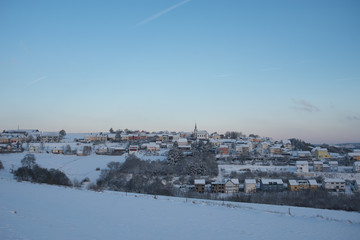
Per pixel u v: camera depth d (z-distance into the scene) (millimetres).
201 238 29031
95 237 25469
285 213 48000
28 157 123188
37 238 22578
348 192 100562
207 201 60344
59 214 34562
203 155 154250
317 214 53562
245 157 166375
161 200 54188
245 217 40844
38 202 43094
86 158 166875
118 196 57375
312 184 105938
